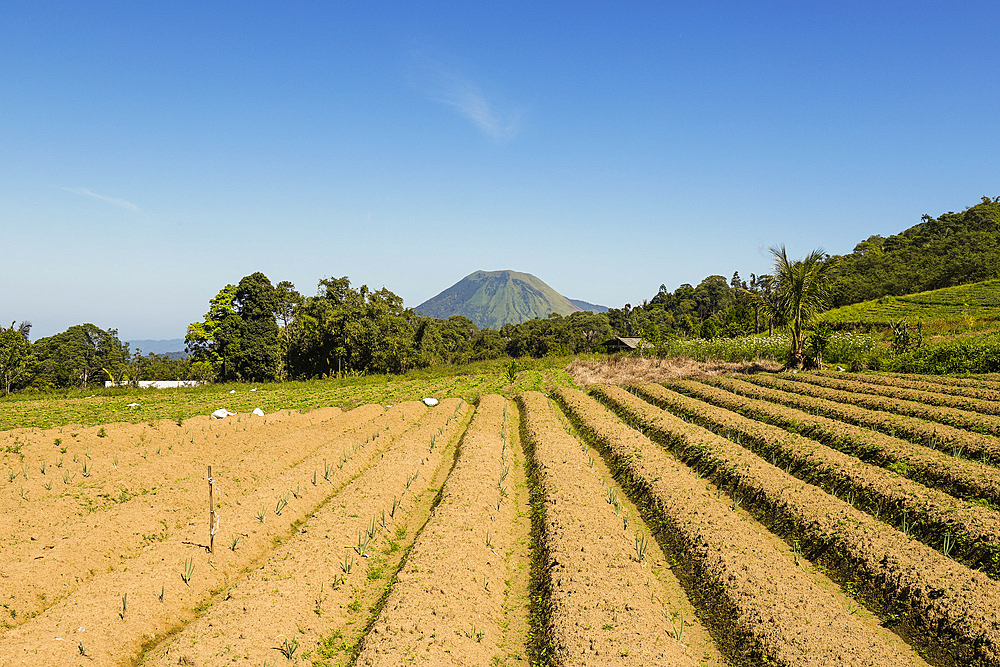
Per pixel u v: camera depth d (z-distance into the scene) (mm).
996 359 29312
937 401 21906
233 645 7781
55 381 76625
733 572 9422
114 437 20359
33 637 7789
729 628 8281
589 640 7836
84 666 7422
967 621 7684
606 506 13008
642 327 129250
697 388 30344
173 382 71375
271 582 9484
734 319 87938
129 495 13992
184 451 18656
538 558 10961
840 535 10352
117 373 88000
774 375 33062
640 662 7332
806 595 8711
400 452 17875
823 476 13969
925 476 13281
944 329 46688
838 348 39344
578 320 133750
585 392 33719
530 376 44125
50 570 9680
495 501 13570
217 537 11133
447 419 24562
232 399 36156
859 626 7980
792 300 34938
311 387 45312
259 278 67562
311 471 15539
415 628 8195
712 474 15047
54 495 13805
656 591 9508
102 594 8961
